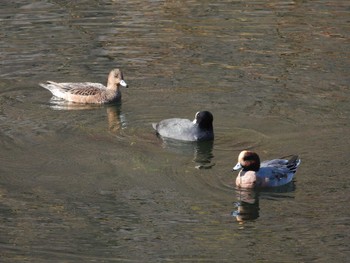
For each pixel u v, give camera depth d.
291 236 13.57
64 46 22.59
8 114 18.91
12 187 15.33
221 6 25.58
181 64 21.41
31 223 14.03
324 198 14.84
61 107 19.48
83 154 16.83
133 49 22.41
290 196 15.00
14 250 13.13
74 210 14.48
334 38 22.73
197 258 12.90
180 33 23.34
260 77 20.48
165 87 20.20
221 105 19.14
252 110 18.80
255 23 24.00
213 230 13.81
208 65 21.31
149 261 12.81
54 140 17.52
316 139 17.27
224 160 16.59
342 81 20.09
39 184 15.46
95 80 20.80
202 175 15.92
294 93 19.56
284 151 16.78
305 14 24.70
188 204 14.72
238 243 13.35
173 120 17.94
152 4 25.86
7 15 24.80
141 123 18.55
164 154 16.89
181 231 13.76
